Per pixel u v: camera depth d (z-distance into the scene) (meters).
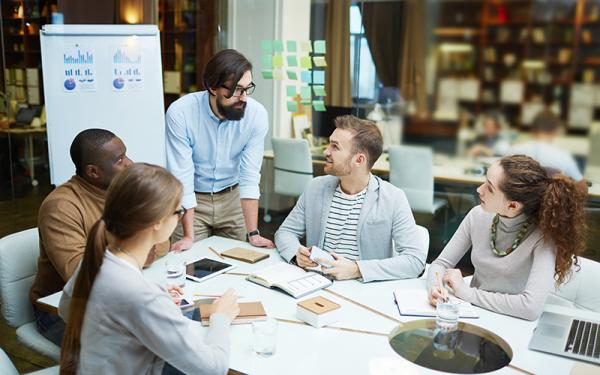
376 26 6.50
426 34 9.80
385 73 7.15
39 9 4.46
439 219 3.97
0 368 1.38
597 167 5.10
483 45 10.62
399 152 3.94
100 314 1.14
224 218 2.71
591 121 9.84
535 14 10.16
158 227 1.17
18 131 4.53
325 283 1.77
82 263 1.18
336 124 1.98
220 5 4.73
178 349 1.16
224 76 2.27
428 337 1.44
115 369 1.17
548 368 1.28
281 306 1.61
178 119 2.43
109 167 1.82
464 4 10.38
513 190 1.60
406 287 1.79
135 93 3.02
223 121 2.46
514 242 1.68
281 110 4.37
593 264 1.78
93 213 1.85
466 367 1.28
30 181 4.46
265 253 2.11
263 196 4.31
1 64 4.54
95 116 2.96
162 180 1.16
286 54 4.36
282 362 1.28
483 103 10.77
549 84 10.29
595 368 1.27
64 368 1.22
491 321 1.54
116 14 4.54
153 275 1.83
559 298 1.81
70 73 2.89
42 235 1.83
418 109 10.26
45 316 1.85
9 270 1.91
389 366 1.23
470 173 4.04
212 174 2.59
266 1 4.37
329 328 1.47
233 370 1.24
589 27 9.81
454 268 1.89
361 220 2.00
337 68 4.39
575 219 1.59
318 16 4.37
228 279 1.83
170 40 5.39
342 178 2.01
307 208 2.12
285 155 4.17
